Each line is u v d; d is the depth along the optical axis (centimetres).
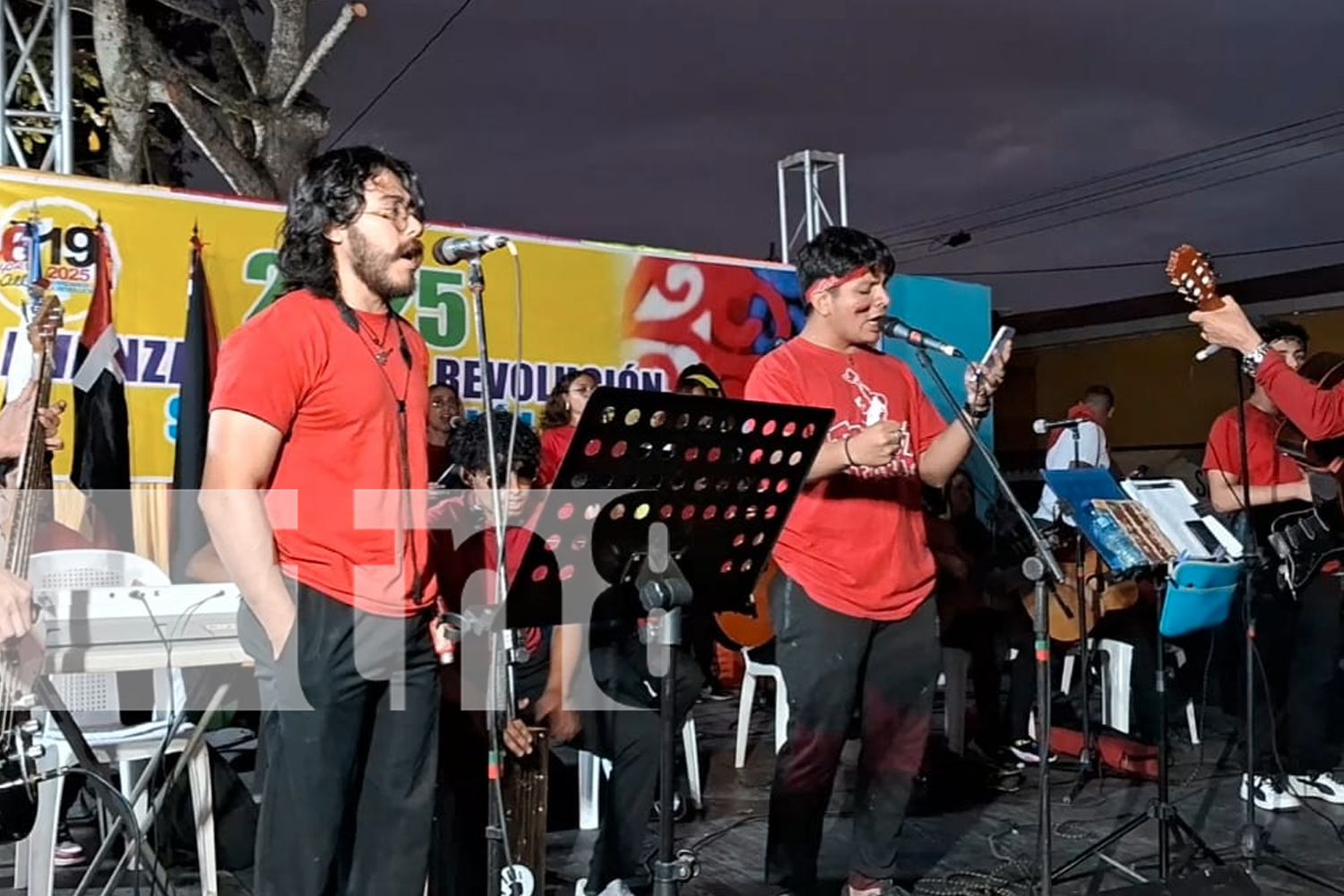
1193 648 483
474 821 267
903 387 296
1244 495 336
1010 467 1243
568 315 543
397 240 212
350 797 214
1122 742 448
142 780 274
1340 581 397
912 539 288
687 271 577
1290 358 372
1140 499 342
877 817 290
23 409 261
